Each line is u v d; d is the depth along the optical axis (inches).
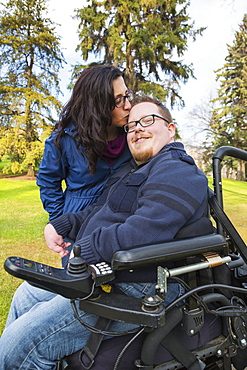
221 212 41.4
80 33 631.2
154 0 605.0
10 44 783.1
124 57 595.5
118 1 603.2
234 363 45.3
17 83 819.4
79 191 56.0
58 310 35.2
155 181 36.3
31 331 34.0
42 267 29.9
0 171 878.4
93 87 48.7
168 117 46.3
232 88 861.8
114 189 44.0
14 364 33.8
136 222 32.9
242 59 824.3
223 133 810.8
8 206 355.9
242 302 41.7
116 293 36.1
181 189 35.1
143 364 32.6
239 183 526.0
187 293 32.5
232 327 38.9
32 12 838.5
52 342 34.4
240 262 42.4
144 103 45.5
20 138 770.8
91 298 31.8
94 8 641.0
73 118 52.0
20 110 802.8
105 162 54.6
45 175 58.2
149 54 591.8
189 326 33.1
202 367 37.2
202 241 32.6
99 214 42.1
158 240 32.4
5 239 190.5
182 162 38.8
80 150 52.5
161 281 30.7
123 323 35.1
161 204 33.8
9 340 34.3
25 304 42.6
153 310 29.2
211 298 35.4
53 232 46.8
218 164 43.4
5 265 28.0
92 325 34.7
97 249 33.3
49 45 828.0
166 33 616.1
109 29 610.9
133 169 46.1
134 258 28.3
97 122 49.1
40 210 327.3
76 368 35.1
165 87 658.2
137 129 44.3
